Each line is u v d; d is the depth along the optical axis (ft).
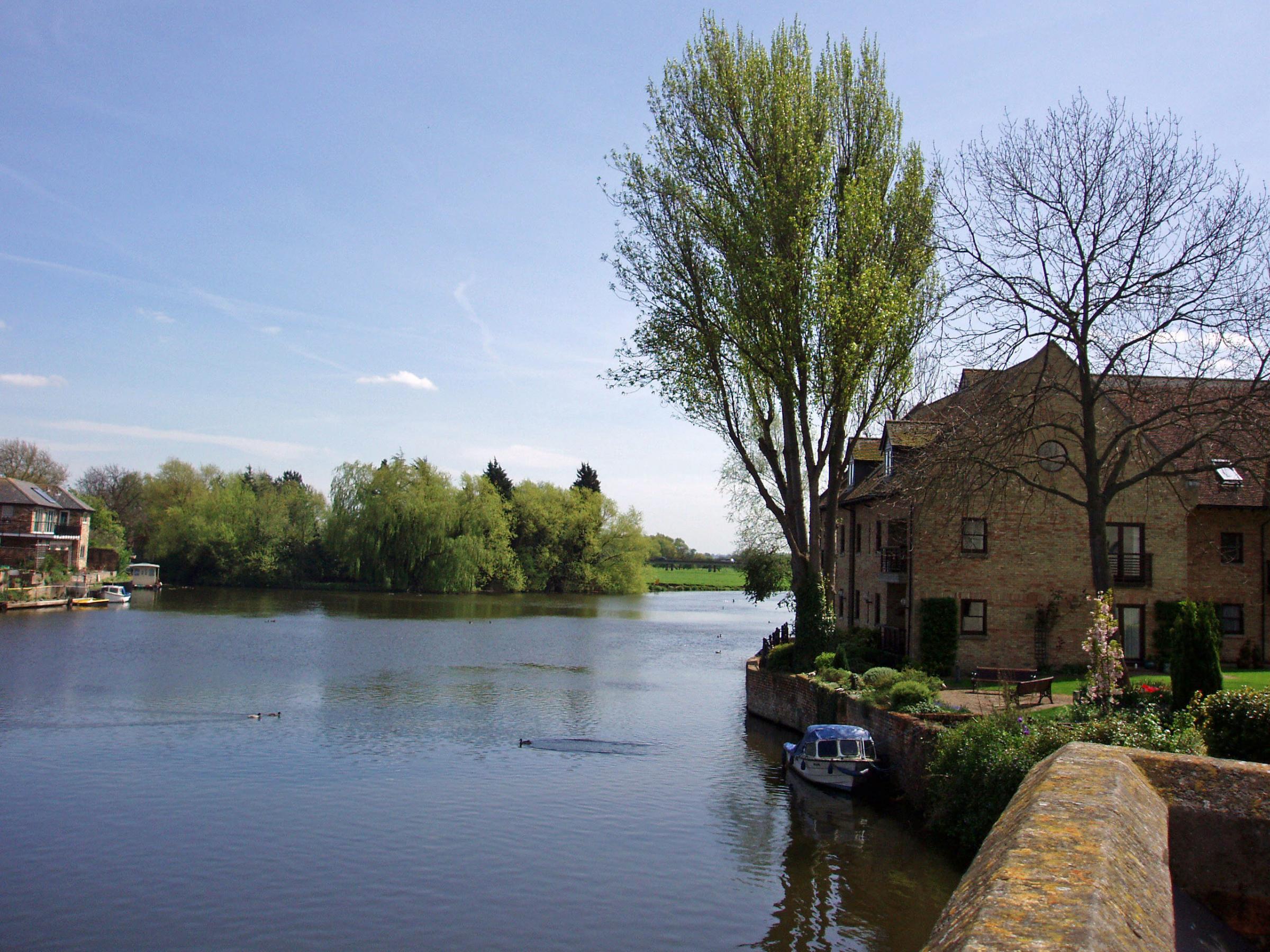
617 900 54.95
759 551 202.18
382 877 58.44
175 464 437.58
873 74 104.68
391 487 333.42
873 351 97.25
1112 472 79.87
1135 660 108.68
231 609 267.39
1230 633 116.06
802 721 101.55
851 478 146.72
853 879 58.18
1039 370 107.65
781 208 96.78
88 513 359.66
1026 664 108.06
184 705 116.57
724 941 49.39
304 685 134.51
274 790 77.97
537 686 138.62
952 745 65.62
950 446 80.89
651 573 543.80
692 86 103.65
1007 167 81.76
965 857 61.52
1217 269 73.77
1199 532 117.29
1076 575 109.19
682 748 97.35
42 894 55.11
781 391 106.83
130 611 257.14
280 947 48.49
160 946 48.44
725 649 196.85
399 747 95.09
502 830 68.13
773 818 71.61
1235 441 77.77
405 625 231.50
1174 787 18.35
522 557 378.94
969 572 108.99
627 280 106.32
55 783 79.05
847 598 148.15
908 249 101.19
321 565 369.09
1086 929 10.50
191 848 63.31
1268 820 17.47
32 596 261.85
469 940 49.47
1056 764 18.74
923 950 11.70
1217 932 17.11
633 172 105.40
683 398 106.73
